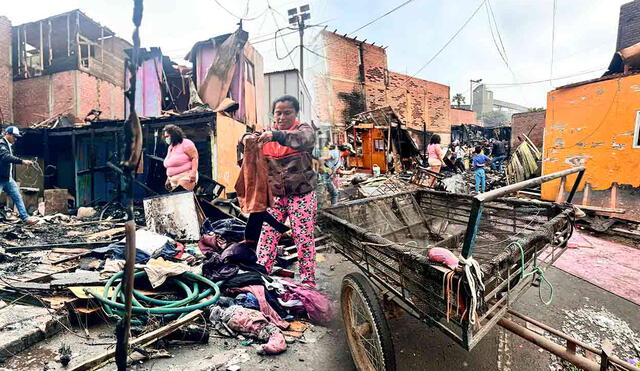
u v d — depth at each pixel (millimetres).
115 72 15000
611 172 6031
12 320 2514
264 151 3164
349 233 2480
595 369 1664
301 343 2535
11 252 4461
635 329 2779
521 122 18625
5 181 6074
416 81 20922
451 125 26234
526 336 1893
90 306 2719
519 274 1941
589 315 2998
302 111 3090
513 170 9758
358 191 7430
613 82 5961
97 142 9094
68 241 5043
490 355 2428
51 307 2668
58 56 14688
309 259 3262
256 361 2309
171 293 2998
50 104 13328
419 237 3742
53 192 7895
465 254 1448
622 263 4195
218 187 6875
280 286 3107
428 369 2289
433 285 1646
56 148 9680
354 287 2088
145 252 3779
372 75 16406
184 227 4957
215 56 9070
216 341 2525
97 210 8148
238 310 2686
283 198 3287
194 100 8383
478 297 1452
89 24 13703
